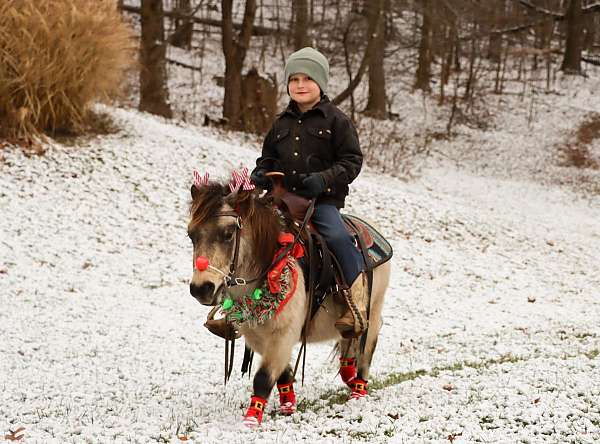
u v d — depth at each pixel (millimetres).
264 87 23250
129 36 17359
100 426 5316
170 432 5098
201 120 26781
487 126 35938
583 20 43156
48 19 15375
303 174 5453
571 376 6199
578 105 39000
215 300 4523
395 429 5008
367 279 5805
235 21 44906
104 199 14617
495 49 40781
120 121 18391
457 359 8125
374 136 27109
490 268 14781
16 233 12727
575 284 14250
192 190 4812
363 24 34781
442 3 33094
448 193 23828
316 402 6152
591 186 28234
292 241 5020
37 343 8578
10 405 6121
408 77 42781
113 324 9672
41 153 15586
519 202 24281
